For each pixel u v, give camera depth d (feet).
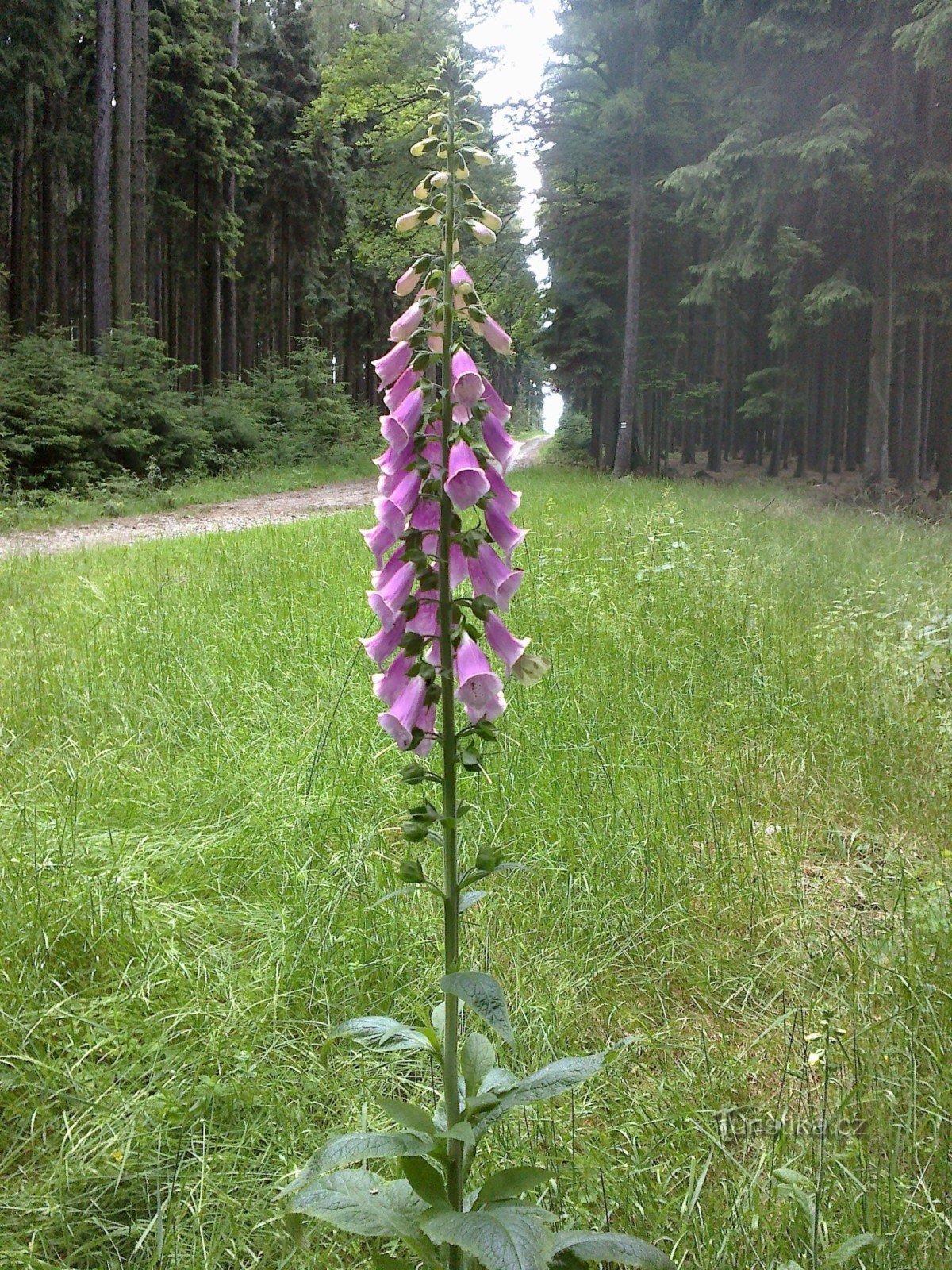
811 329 77.41
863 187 57.52
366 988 10.11
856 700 18.66
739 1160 7.92
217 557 33.94
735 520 43.21
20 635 23.54
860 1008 9.57
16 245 99.91
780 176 59.62
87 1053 8.59
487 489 5.54
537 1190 7.31
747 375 104.99
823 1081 8.83
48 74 84.48
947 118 56.29
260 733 16.52
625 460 84.89
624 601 25.23
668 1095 8.47
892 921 11.10
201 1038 8.99
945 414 74.49
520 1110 8.30
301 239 129.18
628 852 12.60
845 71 57.72
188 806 14.06
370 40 83.41
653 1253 5.42
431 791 14.48
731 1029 9.80
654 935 11.11
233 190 115.85
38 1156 7.77
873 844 13.57
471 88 5.88
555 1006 9.60
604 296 93.04
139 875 11.78
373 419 125.39
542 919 11.32
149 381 77.56
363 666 19.31
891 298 61.77
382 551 6.07
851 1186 7.25
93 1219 7.07
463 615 5.98
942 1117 7.82
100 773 14.90
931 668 20.02
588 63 87.97
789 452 120.16
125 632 22.99
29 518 54.95
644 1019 9.87
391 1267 5.72
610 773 14.88
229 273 113.80
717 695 18.86
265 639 21.84
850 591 27.40
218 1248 6.90
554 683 18.44
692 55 80.79
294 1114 8.20
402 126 81.82
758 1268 6.63
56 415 65.87
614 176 85.15
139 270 88.58
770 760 16.07
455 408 5.83
